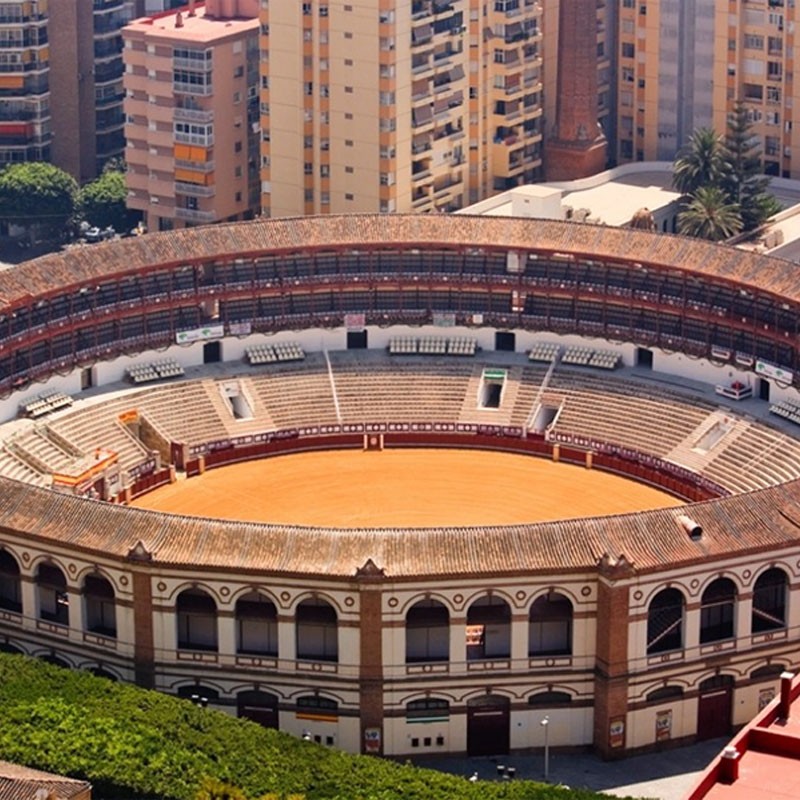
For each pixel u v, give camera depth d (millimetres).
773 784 167000
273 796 191250
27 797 188750
